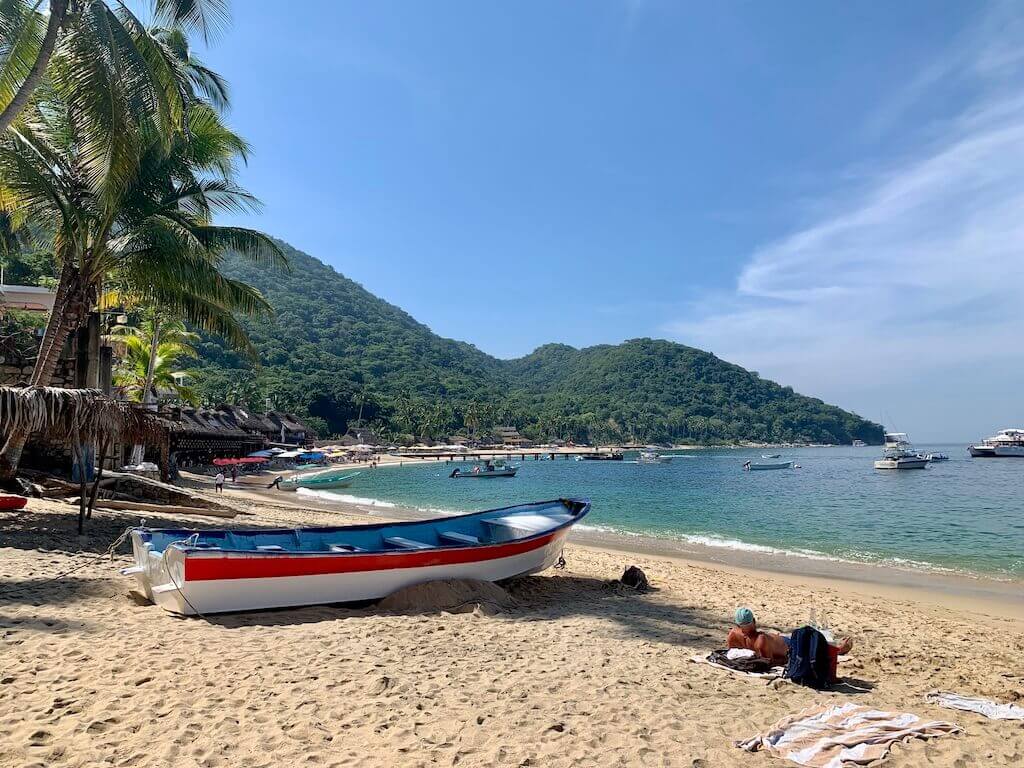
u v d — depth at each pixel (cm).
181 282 1441
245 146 1673
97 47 1080
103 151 1152
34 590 798
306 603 843
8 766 381
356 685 557
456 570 979
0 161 1277
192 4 1241
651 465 10412
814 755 440
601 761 425
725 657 702
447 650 696
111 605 778
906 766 427
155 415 1277
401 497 4022
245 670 577
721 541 2180
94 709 474
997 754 450
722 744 461
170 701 495
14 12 1131
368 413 13488
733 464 10612
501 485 5381
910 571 1648
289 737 445
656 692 579
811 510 3319
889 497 4153
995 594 1380
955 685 705
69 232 1345
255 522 1705
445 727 477
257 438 6322
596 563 1506
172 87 1269
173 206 1516
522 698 550
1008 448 10806
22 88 1080
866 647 871
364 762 413
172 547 764
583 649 738
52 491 1469
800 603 1158
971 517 2983
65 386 1639
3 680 516
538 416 18638
